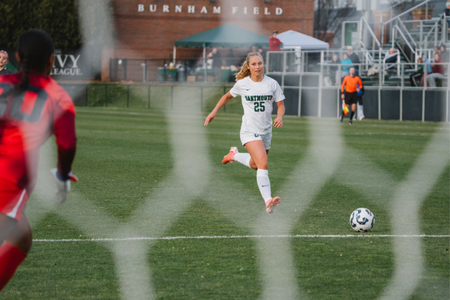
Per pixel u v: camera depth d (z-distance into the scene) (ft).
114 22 350.23
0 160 30.35
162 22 357.00
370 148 136.77
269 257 48.96
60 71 331.57
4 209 30.12
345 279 43.42
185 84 304.71
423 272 45.39
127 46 354.54
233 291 40.45
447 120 224.12
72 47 332.19
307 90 253.85
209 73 314.96
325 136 163.94
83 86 315.78
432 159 119.14
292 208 70.69
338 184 88.99
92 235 55.72
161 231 57.72
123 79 343.26
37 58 31.71
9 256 32.81
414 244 54.03
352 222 58.80
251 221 63.05
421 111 229.25
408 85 236.02
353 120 230.89
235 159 75.56
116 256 48.73
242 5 359.87
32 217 63.26
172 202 73.05
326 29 549.95
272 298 39.09
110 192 78.95
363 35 277.23
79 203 71.26
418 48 270.46
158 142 143.64
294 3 359.25
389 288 41.55
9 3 314.14
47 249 50.55
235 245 52.75
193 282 42.24
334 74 248.93
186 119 225.15
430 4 291.38
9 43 318.86
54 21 323.37
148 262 47.11
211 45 318.04
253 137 67.67
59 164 31.24
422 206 72.90
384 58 254.88
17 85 30.91
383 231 59.16
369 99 240.53
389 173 100.37
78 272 44.29
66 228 58.44
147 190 81.05
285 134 169.17
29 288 40.57
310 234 57.41
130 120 213.25
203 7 358.43
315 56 258.16
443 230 59.88
